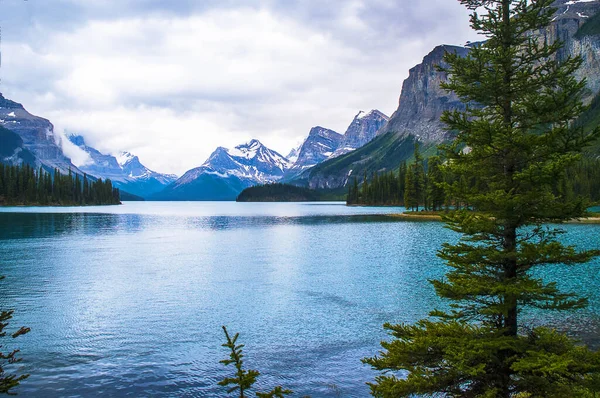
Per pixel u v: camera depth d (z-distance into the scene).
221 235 101.81
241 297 40.09
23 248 72.88
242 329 30.97
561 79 13.67
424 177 163.12
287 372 23.92
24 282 46.28
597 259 56.50
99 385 22.25
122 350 26.98
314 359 25.62
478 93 14.60
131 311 35.44
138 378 23.12
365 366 24.66
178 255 67.44
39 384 22.30
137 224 137.62
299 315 34.31
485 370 14.11
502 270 14.85
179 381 22.78
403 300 38.44
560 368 11.49
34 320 33.06
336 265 57.44
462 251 14.95
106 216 176.75
